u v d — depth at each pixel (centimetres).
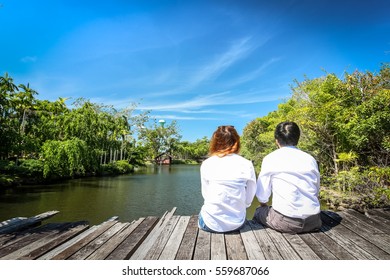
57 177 1848
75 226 275
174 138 5869
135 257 185
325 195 891
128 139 3981
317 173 218
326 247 200
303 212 214
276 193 222
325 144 1071
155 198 1209
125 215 870
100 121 2758
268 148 2011
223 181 216
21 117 2298
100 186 1612
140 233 243
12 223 284
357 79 993
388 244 207
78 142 1925
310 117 1091
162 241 216
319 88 1127
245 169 216
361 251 193
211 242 209
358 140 828
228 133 222
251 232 229
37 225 304
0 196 1180
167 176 2512
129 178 2228
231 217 222
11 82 1870
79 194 1280
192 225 259
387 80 950
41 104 2708
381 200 637
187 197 1248
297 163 216
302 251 192
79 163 1905
